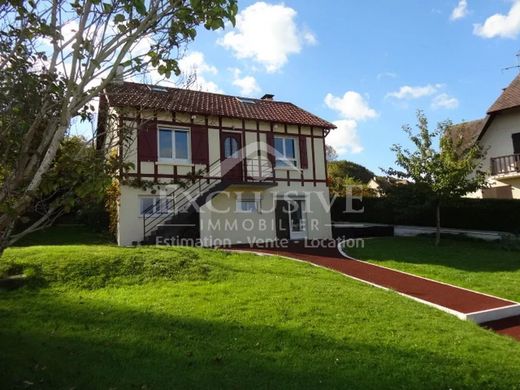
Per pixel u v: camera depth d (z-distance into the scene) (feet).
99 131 17.31
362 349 21.38
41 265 33.88
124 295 29.43
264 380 17.95
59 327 23.38
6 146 14.23
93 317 24.86
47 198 15.51
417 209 61.98
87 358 19.57
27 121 14.24
